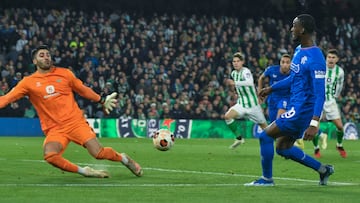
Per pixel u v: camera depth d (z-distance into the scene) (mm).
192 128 56281
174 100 57375
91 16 65438
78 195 15828
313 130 17438
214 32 65688
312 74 17375
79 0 70375
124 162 20109
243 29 70562
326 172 18453
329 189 17547
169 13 73500
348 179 20859
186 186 18016
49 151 19094
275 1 74188
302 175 21844
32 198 15234
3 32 58438
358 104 61562
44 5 68938
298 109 17625
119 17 64625
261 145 18219
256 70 63938
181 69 60281
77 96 55562
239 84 35094
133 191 16750
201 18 67875
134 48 61500
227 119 35844
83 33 60812
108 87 56031
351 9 75938
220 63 63156
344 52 69312
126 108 56125
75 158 29359
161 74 59062
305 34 17688
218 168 24422
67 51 58875
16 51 57906
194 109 57719
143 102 56500
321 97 17359
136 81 58219
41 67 19516
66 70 19766
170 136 23156
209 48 63938
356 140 55594
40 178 19734
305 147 42188
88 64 57156
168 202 14875
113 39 61844
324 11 73375
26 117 54250
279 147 18375
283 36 69812
